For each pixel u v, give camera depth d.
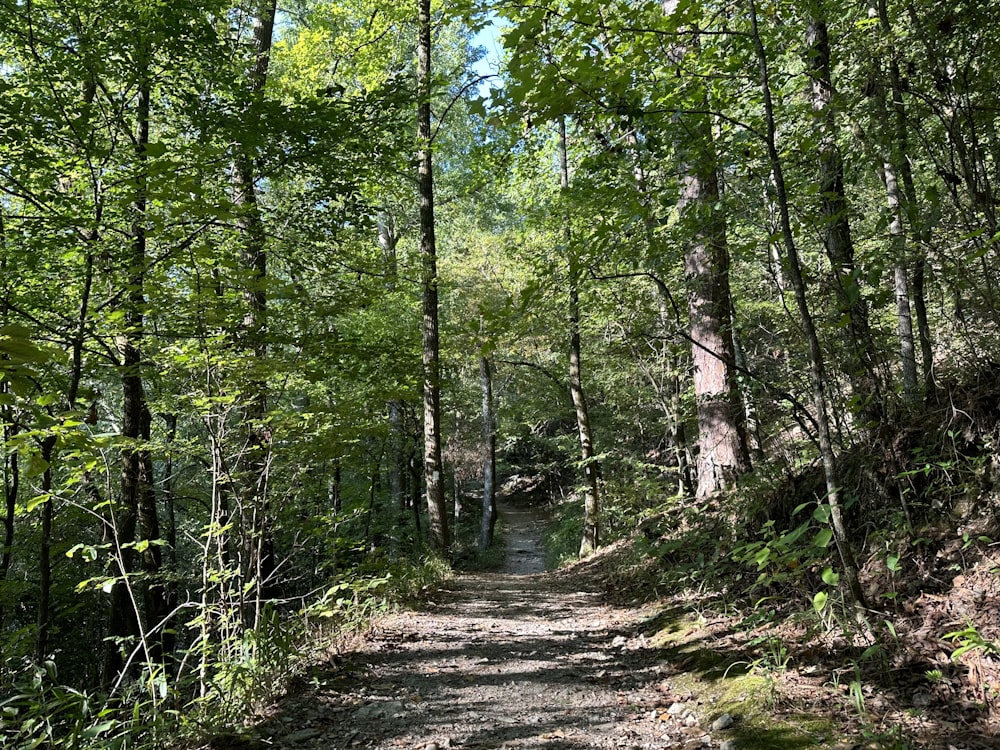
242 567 5.61
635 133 4.29
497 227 23.59
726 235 4.61
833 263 4.00
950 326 5.06
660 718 3.63
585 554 14.98
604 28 3.75
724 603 5.33
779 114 4.73
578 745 3.34
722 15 4.80
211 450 5.66
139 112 7.14
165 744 3.51
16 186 6.09
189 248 5.80
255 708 4.01
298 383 8.05
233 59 7.71
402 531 16.44
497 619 7.25
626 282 7.97
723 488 8.16
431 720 3.81
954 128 3.77
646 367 12.60
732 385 7.38
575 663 5.02
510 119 3.86
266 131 6.33
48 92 6.21
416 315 16.77
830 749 2.77
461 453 30.33
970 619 3.21
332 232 7.36
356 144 7.02
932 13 3.83
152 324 6.54
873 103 4.05
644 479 12.53
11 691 5.82
